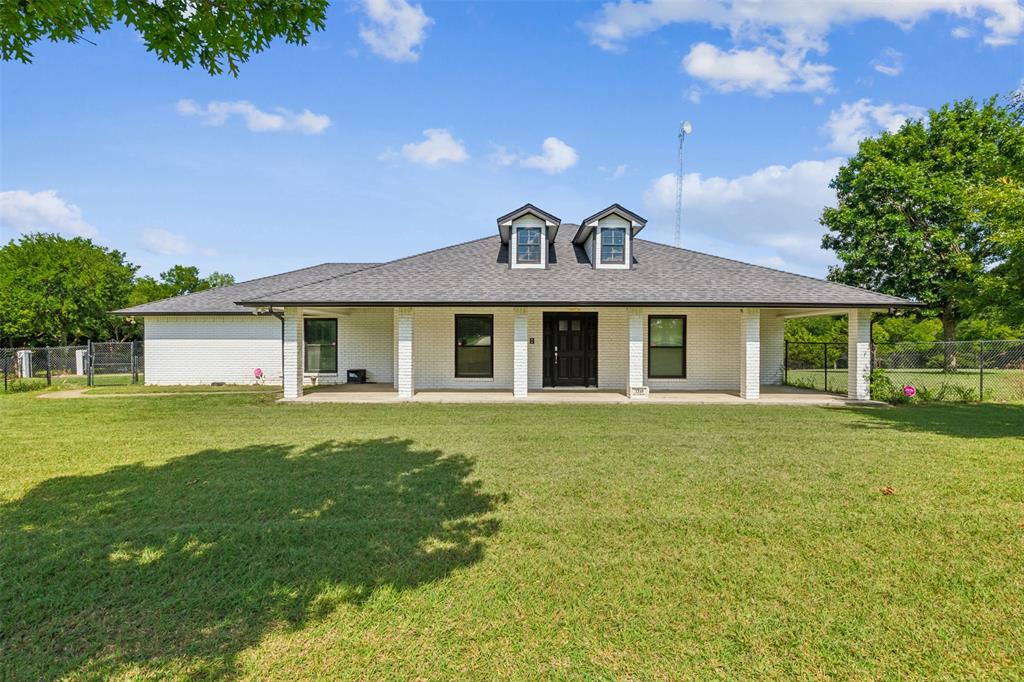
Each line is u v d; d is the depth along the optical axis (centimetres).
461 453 725
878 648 273
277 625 296
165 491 548
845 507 492
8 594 330
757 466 650
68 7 383
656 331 1570
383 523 454
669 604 317
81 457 702
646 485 568
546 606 316
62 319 3431
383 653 271
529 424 970
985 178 1600
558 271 1490
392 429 916
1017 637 282
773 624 295
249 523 455
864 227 2436
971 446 764
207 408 1189
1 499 522
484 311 1573
